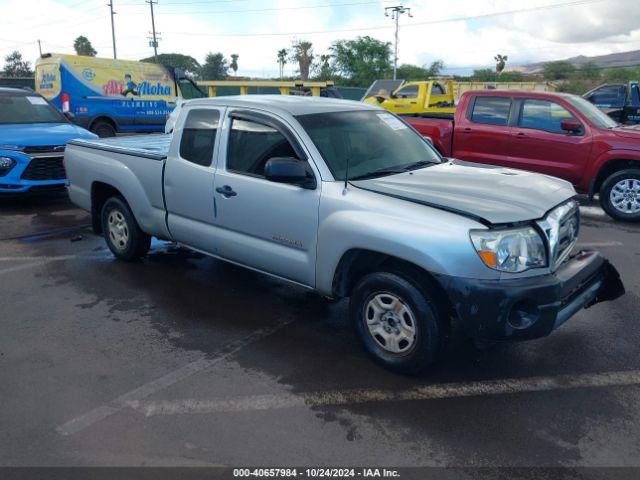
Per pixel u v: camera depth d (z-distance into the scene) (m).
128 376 3.86
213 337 4.45
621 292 4.27
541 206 3.73
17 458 3.02
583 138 8.37
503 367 3.97
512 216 3.49
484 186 4.00
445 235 3.42
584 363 4.03
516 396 3.61
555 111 8.72
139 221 5.75
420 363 3.69
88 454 3.05
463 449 3.09
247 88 26.34
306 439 3.18
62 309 4.98
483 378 3.82
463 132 9.53
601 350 4.21
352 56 55.97
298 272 4.31
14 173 8.55
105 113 17.67
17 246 6.92
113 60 17.86
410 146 4.89
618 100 18.22
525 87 27.92
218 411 3.45
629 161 8.16
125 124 18.36
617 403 3.53
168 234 5.49
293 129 4.32
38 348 4.25
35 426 3.29
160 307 5.03
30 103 10.16
